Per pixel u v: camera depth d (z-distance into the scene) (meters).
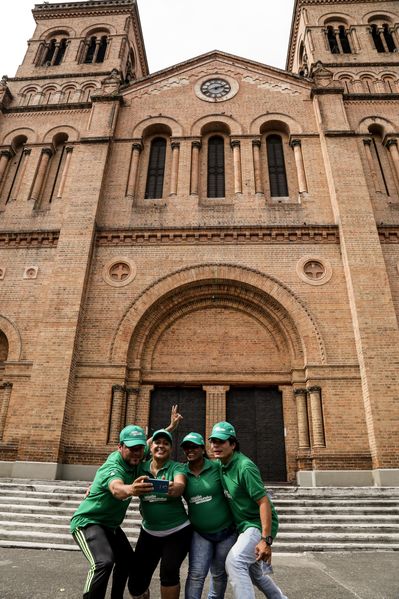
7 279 17.31
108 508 4.06
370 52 25.83
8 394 15.25
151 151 21.27
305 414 14.87
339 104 20.78
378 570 6.87
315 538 9.01
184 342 16.59
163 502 4.17
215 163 20.67
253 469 4.10
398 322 15.83
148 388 15.88
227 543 4.13
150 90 22.66
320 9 28.64
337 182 18.09
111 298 16.59
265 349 16.38
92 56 27.73
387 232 17.45
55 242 17.97
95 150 19.88
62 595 5.21
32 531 9.13
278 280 16.59
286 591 5.59
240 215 18.39
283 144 20.98
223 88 22.47
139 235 17.73
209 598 4.24
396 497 11.51
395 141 20.56
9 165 21.25
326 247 17.19
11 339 16.12
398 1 28.44
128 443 4.18
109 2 29.50
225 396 15.76
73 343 15.21
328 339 15.45
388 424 13.53
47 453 13.61
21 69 26.34
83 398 14.94
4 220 19.03
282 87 22.28
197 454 4.27
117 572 4.32
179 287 16.72
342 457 13.70
